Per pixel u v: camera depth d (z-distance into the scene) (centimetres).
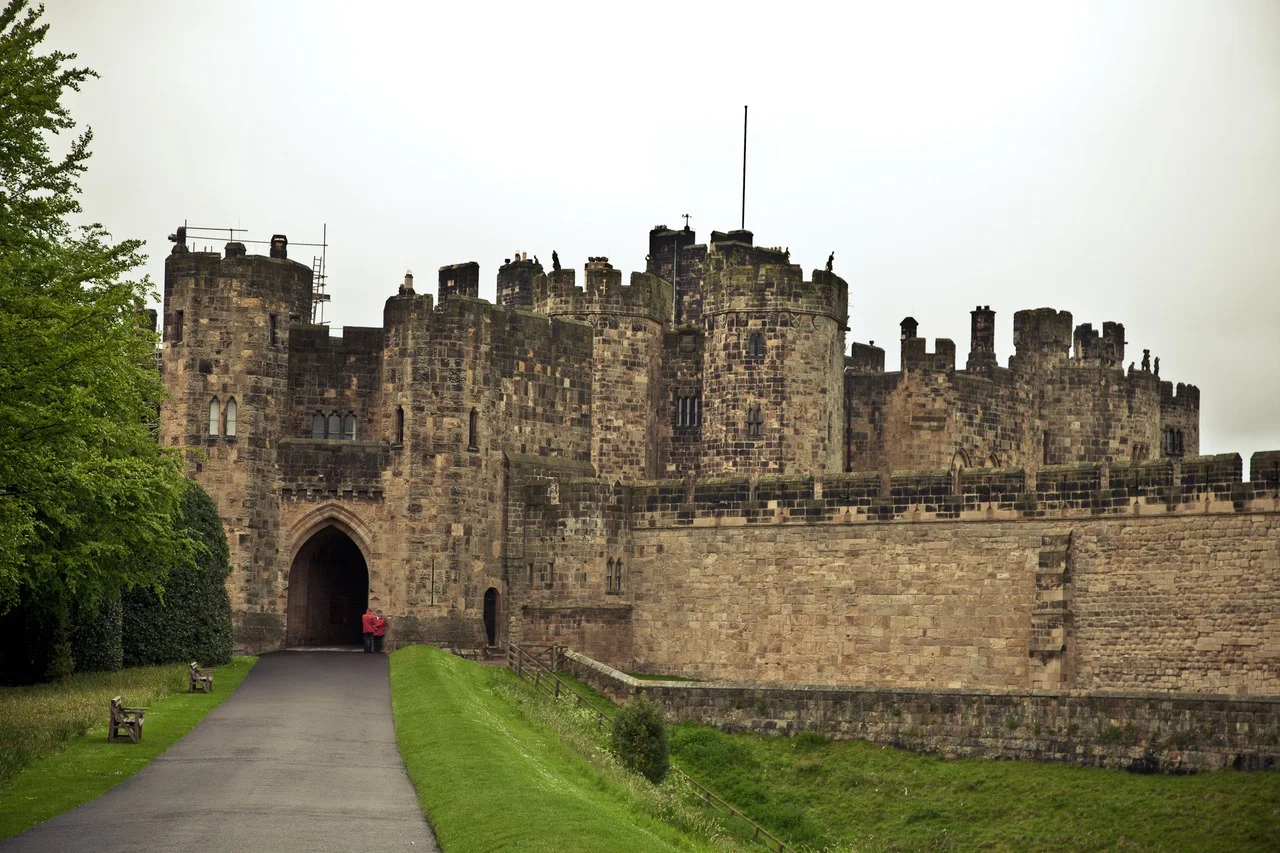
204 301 9800
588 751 6969
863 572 9338
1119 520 8556
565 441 10619
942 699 7769
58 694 7119
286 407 10050
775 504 9662
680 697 8438
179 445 9719
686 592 9925
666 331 11962
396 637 9806
